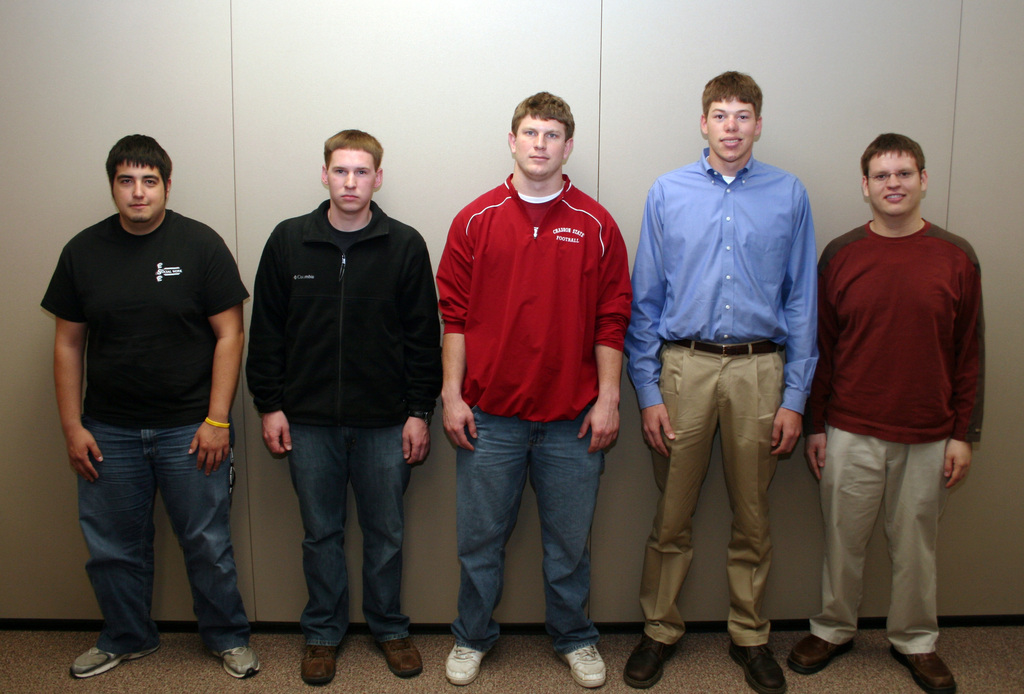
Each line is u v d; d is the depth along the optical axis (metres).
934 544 1.90
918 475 1.86
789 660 1.97
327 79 2.02
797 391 1.81
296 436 1.87
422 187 2.06
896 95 2.04
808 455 2.00
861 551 1.93
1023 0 2.01
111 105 2.02
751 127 1.74
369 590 1.98
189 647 2.07
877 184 1.80
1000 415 2.14
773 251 1.79
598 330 1.81
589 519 1.84
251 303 2.09
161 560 2.15
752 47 2.02
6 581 2.18
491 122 2.04
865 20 2.02
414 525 2.15
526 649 2.07
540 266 1.72
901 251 1.82
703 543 2.16
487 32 2.01
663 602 1.95
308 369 1.83
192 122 2.03
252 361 1.85
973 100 2.04
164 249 1.80
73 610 2.19
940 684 1.84
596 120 2.04
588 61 2.02
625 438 2.13
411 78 2.02
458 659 1.91
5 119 2.03
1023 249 2.09
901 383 1.82
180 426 1.82
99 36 2.00
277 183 2.05
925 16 2.02
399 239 1.85
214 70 2.02
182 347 1.81
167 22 2.00
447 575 2.17
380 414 1.85
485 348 1.76
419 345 1.87
